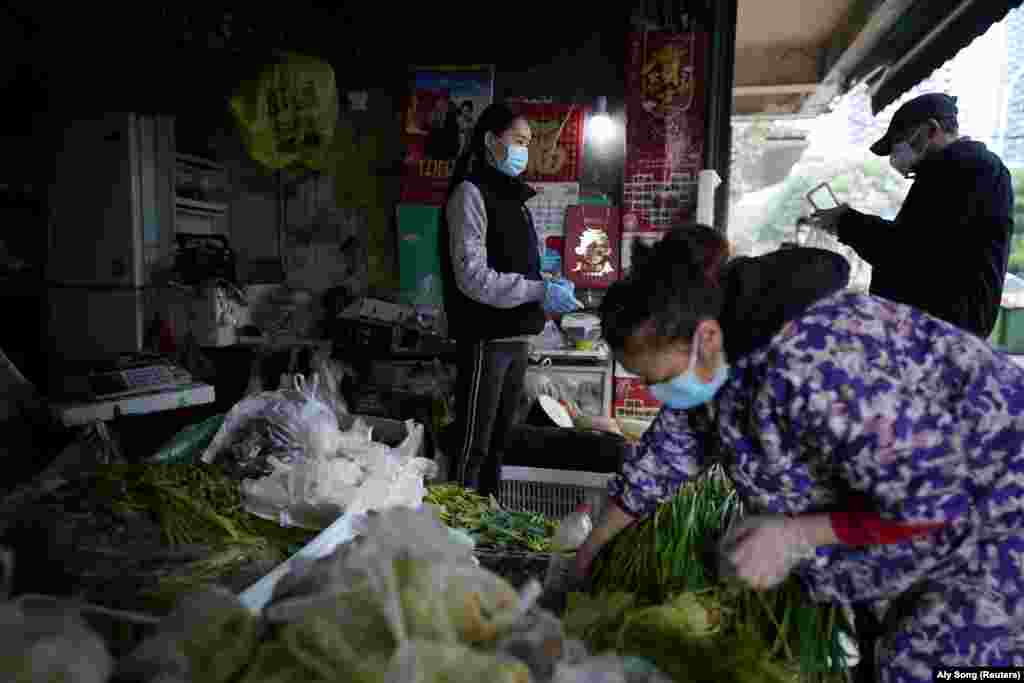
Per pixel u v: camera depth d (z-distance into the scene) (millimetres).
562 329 3877
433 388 3643
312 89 3295
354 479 1876
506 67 4012
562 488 2641
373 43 4035
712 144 3861
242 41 3625
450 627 887
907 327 1072
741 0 4895
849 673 1246
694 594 1271
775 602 1269
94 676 827
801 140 8500
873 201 14094
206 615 935
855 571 1166
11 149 3467
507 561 1672
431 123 3996
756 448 1158
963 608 1096
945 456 1001
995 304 2521
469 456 2721
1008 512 1083
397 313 3891
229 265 3732
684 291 1021
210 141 4020
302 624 885
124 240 3395
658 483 1376
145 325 3473
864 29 4832
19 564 1239
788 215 14617
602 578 1417
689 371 1075
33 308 3621
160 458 2035
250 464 1899
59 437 2203
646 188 3932
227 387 3414
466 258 2559
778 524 1106
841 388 1000
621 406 3764
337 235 4164
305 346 3668
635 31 3852
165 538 1407
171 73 3461
